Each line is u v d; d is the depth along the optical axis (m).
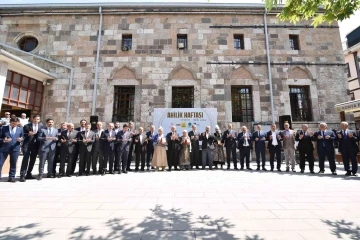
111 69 12.43
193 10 13.05
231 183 5.91
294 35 13.24
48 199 4.33
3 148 6.34
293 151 8.33
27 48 13.07
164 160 8.49
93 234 2.68
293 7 3.84
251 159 11.97
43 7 12.91
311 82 12.54
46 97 12.05
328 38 13.16
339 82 12.61
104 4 12.93
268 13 13.20
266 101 12.20
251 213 3.47
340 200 4.22
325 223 3.04
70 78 12.19
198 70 12.47
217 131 9.27
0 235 2.64
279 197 4.46
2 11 12.97
